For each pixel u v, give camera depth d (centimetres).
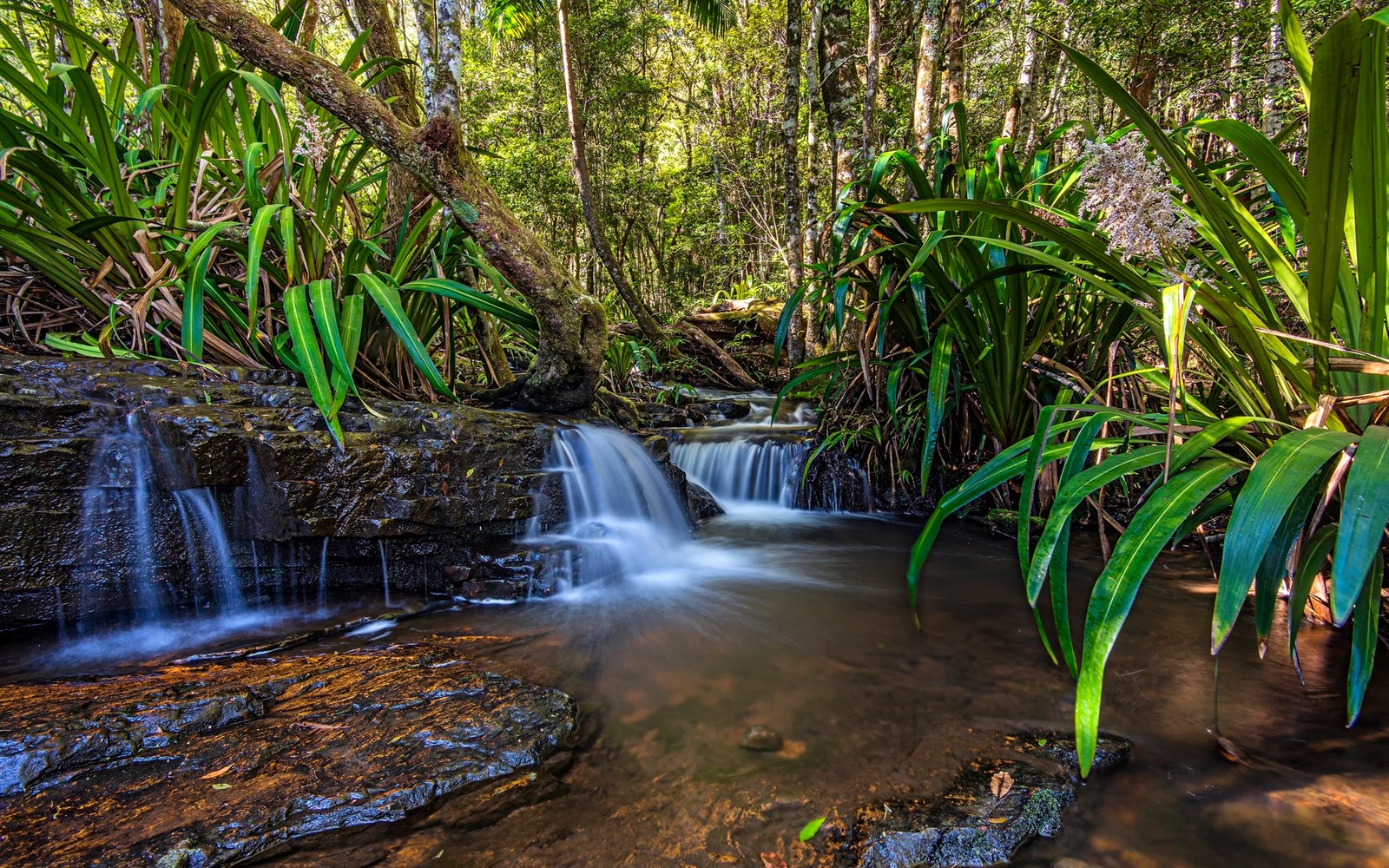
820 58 671
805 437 390
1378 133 113
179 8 181
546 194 956
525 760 122
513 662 169
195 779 112
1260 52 469
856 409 358
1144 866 98
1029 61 596
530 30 991
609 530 255
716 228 1316
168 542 187
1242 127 126
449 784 114
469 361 434
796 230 650
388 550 210
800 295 310
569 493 252
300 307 209
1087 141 191
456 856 99
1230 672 156
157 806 104
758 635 188
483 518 224
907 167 260
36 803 104
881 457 352
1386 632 160
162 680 147
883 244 296
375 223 310
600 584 235
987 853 101
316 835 101
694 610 209
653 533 280
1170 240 125
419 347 226
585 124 1000
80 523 175
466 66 1016
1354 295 141
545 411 284
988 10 675
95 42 229
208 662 162
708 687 156
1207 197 136
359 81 310
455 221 279
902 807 111
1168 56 501
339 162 274
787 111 627
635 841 103
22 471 166
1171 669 158
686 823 107
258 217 208
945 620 200
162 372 203
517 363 558
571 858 99
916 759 125
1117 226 125
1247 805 110
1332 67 101
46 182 200
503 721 133
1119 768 121
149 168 233
